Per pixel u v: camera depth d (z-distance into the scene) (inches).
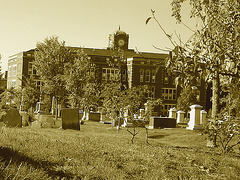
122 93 709.9
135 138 692.7
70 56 1899.6
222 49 225.6
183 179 274.1
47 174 220.1
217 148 539.2
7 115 837.8
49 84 1750.7
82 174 247.3
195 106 1090.1
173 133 943.7
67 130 839.7
